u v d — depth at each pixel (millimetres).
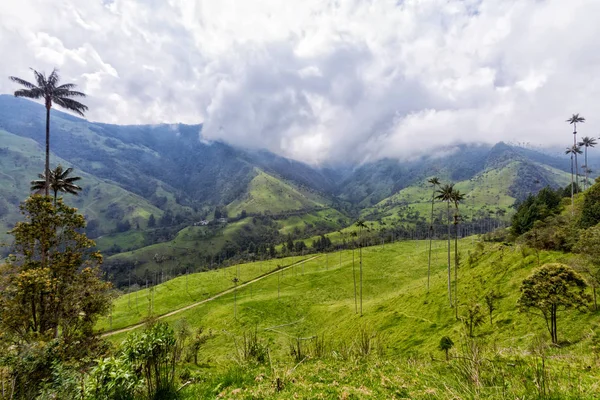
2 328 26938
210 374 14625
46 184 37625
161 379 10359
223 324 99250
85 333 31547
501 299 51062
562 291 32156
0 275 29234
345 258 184500
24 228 31000
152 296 145125
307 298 123562
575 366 9797
